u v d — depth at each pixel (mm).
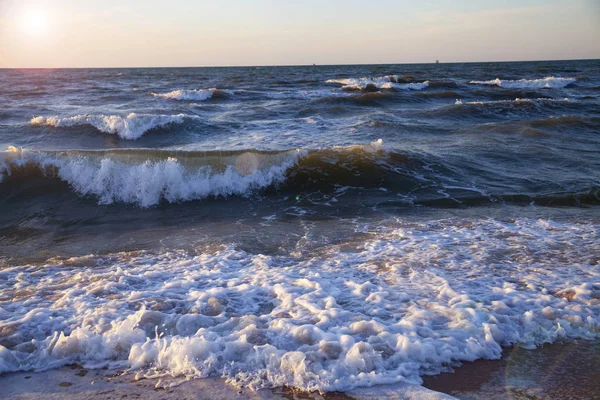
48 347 3357
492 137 14125
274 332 3535
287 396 2848
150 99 25359
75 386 2963
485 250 5746
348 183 9695
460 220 7234
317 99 23719
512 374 3113
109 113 19188
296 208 8406
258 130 15812
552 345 3479
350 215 7809
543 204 8164
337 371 3057
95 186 9070
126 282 4777
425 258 5500
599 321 3775
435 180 9758
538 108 19844
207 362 3145
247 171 9641
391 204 8414
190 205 8797
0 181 9117
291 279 4793
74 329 3670
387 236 6492
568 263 5242
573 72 50656
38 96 26375
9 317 3926
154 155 9594
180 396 2848
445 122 17578
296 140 13852
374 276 4930
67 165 9312
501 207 8000
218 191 9305
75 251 6215
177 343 3307
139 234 7000
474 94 26953
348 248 6012
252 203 8859
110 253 6059
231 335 3469
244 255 5801
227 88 33406
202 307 4066
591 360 3283
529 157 11508
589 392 2922
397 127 15586
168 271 5168
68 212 8297
